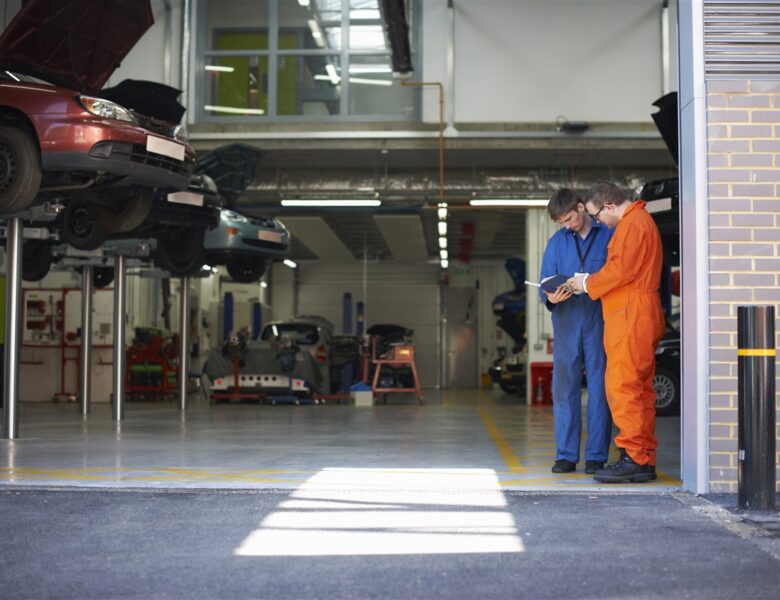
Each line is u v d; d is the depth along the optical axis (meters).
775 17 4.54
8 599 2.63
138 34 8.43
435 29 13.61
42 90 7.44
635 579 2.82
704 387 4.47
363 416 12.26
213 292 23.06
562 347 5.33
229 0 14.40
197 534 3.54
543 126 13.48
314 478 5.18
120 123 7.43
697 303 4.48
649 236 4.74
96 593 2.69
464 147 13.70
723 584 2.77
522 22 13.57
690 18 4.57
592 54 13.50
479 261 29.33
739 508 4.05
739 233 4.48
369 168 15.38
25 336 15.71
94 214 8.86
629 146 13.53
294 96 14.18
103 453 6.70
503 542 3.38
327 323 19.62
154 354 16.64
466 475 5.33
